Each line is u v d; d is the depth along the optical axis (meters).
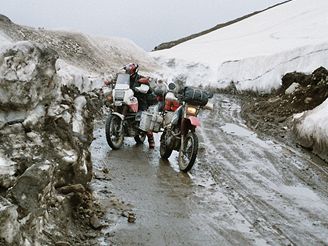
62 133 5.20
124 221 5.39
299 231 5.70
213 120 15.21
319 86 17.30
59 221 4.58
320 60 25.86
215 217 5.91
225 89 30.14
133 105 9.25
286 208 6.54
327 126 10.31
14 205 3.51
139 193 6.48
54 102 5.40
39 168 4.02
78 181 5.35
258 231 5.58
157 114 9.36
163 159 8.74
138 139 9.89
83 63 19.89
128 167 7.83
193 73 33.91
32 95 4.72
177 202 6.31
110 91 9.82
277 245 5.21
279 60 27.58
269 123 14.88
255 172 8.45
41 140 4.82
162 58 37.28
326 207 6.73
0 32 12.43
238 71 30.34
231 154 9.84
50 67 4.90
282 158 9.79
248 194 7.07
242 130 13.33
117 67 23.16
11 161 4.23
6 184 3.88
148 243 4.89
